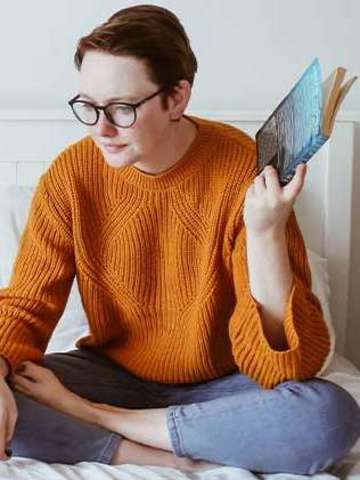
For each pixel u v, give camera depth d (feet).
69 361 4.63
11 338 4.19
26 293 4.38
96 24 6.83
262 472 4.00
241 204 4.17
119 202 4.37
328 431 3.82
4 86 6.88
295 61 6.87
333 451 3.86
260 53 6.86
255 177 4.05
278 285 3.89
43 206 4.49
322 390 3.89
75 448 3.99
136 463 4.01
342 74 3.30
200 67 6.87
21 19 6.82
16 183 6.77
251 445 3.88
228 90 6.89
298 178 3.56
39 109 6.69
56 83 6.88
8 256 6.12
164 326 4.47
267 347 3.84
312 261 6.49
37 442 3.97
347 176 6.70
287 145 3.58
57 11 6.81
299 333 3.85
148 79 3.77
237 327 3.97
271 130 3.83
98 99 3.78
